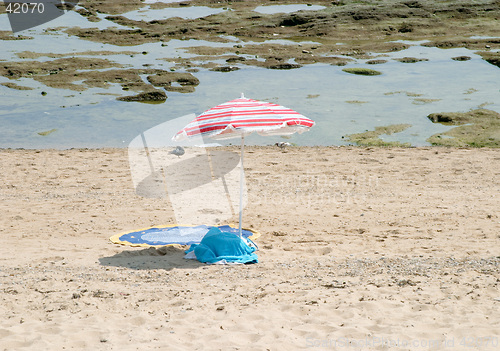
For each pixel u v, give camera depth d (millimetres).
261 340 8883
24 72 47188
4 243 15539
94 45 58188
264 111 13344
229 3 77000
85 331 9219
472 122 33500
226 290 11445
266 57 52656
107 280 12148
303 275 12469
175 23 66750
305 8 72562
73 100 40469
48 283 11797
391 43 56719
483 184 22781
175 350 8531
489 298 10523
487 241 15156
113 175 24562
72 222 17875
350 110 37000
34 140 31734
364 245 15164
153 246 15000
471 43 56656
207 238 14312
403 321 9555
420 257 13633
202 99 40375
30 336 9023
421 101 38750
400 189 22203
